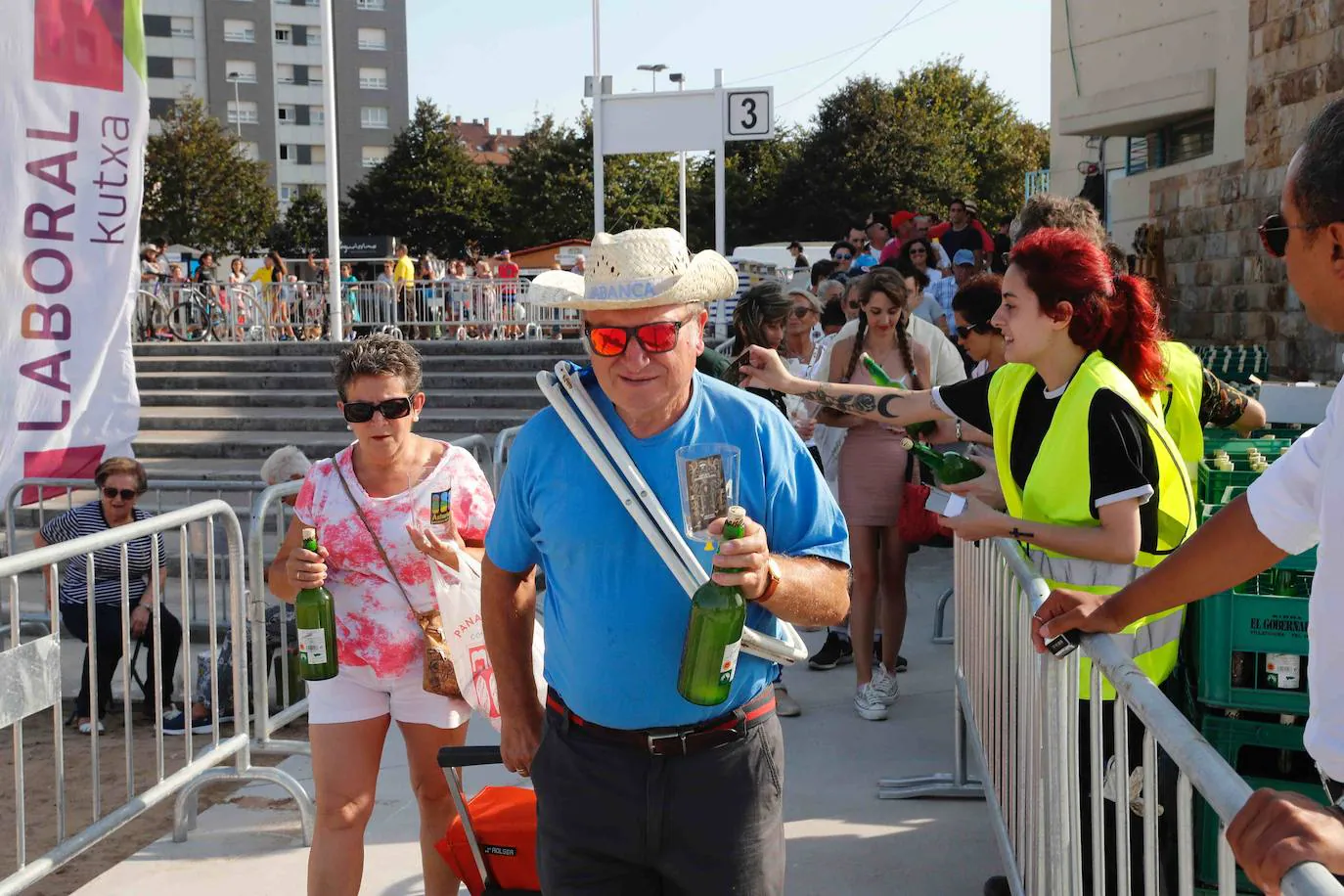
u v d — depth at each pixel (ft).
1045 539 9.43
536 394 48.91
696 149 58.23
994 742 11.75
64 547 12.07
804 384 12.49
